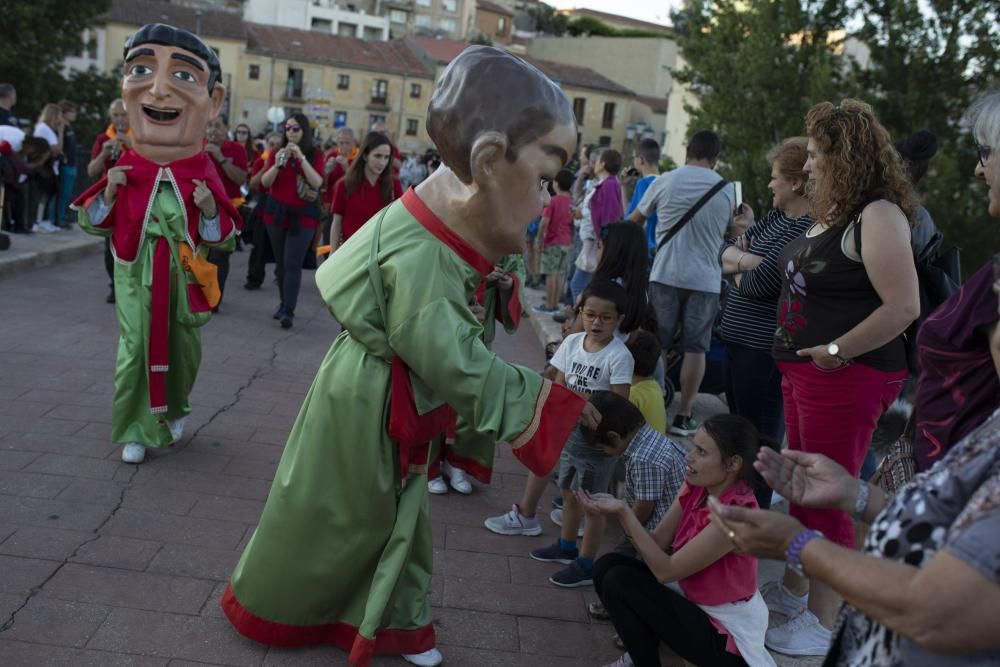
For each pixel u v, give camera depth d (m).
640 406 4.45
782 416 4.61
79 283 9.50
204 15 56.84
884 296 3.08
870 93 18.38
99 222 4.82
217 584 3.72
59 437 5.12
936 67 17.55
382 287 2.95
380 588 3.09
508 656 3.46
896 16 17.86
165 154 4.82
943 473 1.71
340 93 59.34
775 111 19.02
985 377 2.30
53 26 29.53
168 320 4.88
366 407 3.05
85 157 13.90
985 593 1.46
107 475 4.68
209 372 6.73
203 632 3.37
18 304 8.24
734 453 3.05
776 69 19.38
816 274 3.25
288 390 6.52
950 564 1.49
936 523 1.66
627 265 4.69
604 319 4.30
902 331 3.12
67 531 4.05
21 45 28.80
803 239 3.37
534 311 10.33
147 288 4.81
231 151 8.94
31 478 4.55
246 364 7.07
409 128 61.66
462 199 2.92
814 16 19.19
